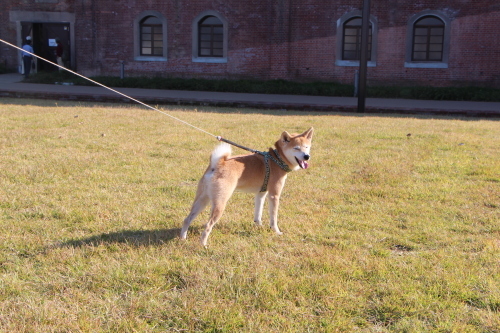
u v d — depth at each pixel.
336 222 5.81
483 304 3.87
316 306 3.84
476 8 21.61
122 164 8.25
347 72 23.12
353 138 10.95
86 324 3.53
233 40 23.77
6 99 17.53
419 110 16.12
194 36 24.12
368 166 8.48
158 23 24.47
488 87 21.89
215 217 4.95
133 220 5.72
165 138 10.35
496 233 5.42
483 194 6.93
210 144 9.88
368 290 4.08
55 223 5.56
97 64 24.97
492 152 9.59
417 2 22.02
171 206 6.25
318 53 23.22
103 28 24.67
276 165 5.30
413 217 6.01
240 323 3.60
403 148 9.91
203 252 4.84
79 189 6.86
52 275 4.27
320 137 10.97
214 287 4.09
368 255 4.84
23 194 6.55
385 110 16.33
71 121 12.30
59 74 24.23
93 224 5.57
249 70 23.92
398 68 22.67
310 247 5.01
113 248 4.89
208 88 21.98
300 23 23.09
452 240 5.22
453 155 9.29
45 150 9.07
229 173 4.96
